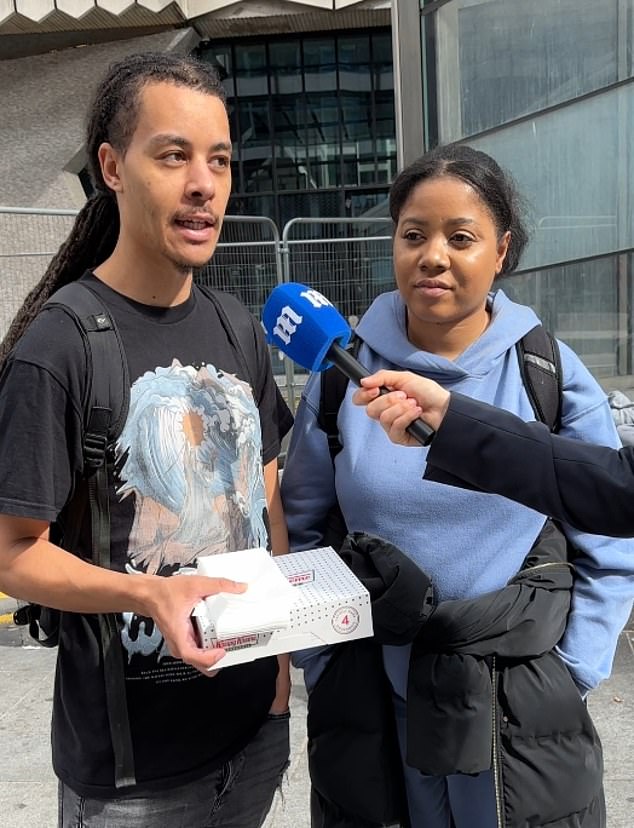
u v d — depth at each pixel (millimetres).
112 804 1428
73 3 9492
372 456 1677
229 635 1194
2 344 1581
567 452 1284
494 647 1546
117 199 1450
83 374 1336
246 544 1542
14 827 2734
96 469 1366
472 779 1632
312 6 10742
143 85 1354
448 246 1600
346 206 12633
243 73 12148
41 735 3330
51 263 1608
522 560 1642
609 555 1654
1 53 10273
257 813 1671
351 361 1491
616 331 5262
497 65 5270
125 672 1402
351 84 12188
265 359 1704
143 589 1232
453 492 1609
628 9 4844
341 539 1829
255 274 6668
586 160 5176
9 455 1282
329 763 1697
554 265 5441
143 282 1446
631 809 2695
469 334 1715
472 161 1622
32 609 1524
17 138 10297
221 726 1503
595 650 1632
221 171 1432
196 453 1458
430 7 5176
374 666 1686
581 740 1596
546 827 1567
